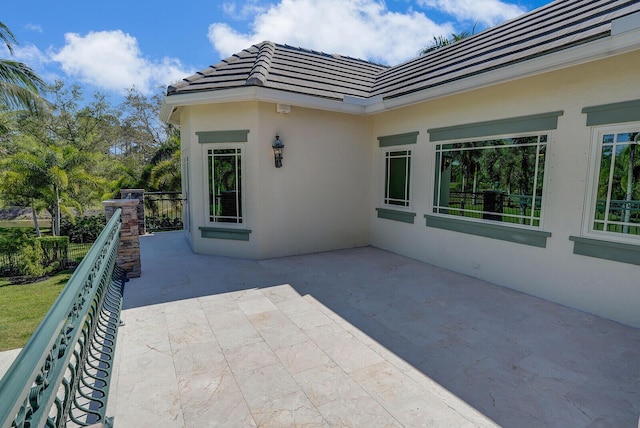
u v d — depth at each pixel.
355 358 3.73
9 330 5.94
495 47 6.38
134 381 3.31
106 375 3.04
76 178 14.35
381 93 7.96
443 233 7.13
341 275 6.65
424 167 7.48
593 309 4.93
